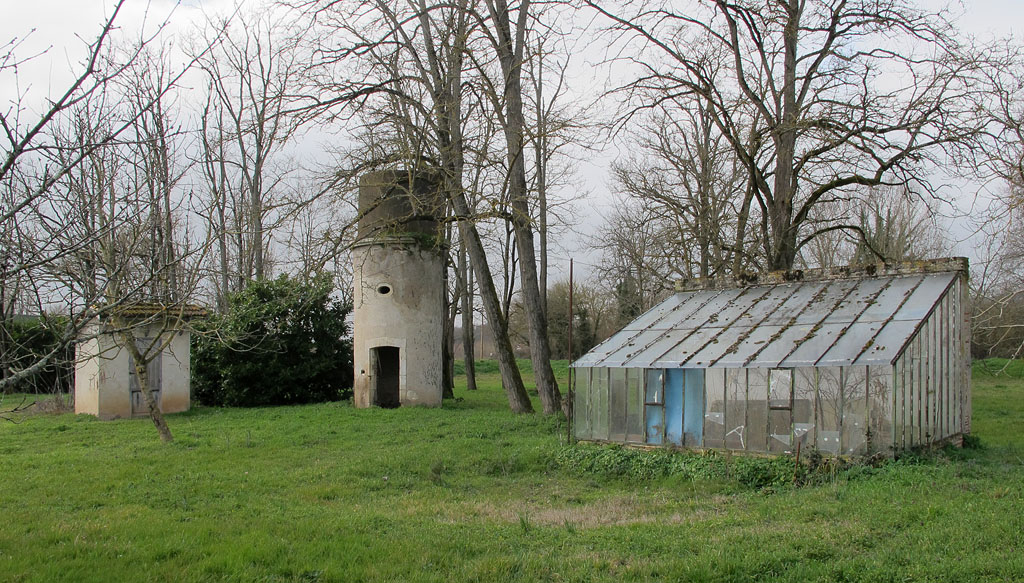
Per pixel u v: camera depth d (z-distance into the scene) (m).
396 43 23.48
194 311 28.55
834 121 21.88
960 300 16.98
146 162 9.70
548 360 25.05
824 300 17.53
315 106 21.78
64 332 7.60
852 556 8.10
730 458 15.44
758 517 10.52
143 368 19.89
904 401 14.48
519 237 25.41
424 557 8.84
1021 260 25.05
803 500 11.49
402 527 10.75
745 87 23.31
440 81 24.47
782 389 15.33
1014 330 29.38
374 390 28.34
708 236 30.36
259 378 31.20
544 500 13.57
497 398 35.22
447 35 23.83
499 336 26.28
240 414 27.41
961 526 8.78
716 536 9.34
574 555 8.84
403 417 24.56
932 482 11.67
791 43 24.31
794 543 8.63
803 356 15.11
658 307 20.55
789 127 21.86
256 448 18.84
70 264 8.50
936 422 15.68
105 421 25.44
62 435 21.80
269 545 9.38
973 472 12.52
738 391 15.95
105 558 8.79
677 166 32.94
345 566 8.61
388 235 27.16
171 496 13.18
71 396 30.27
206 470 15.90
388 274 28.20
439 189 23.72
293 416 25.92
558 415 23.08
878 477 12.73
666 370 17.08
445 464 16.59
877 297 16.72
